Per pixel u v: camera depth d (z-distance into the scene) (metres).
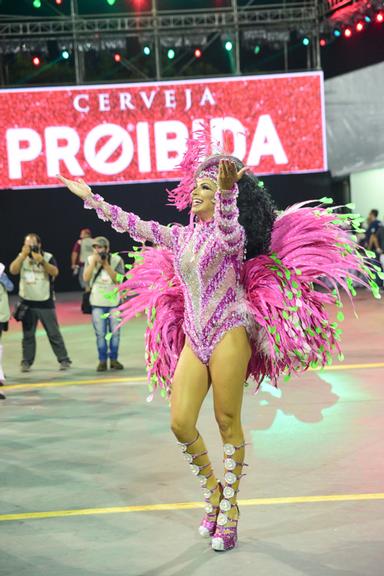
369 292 20.34
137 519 5.01
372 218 20.50
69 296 24.00
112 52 22.72
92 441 7.02
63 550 4.55
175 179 23.00
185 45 22.02
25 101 22.66
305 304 4.73
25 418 8.10
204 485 4.70
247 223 4.70
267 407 8.02
